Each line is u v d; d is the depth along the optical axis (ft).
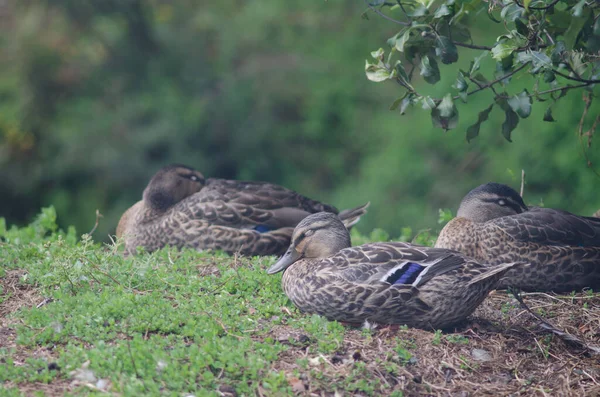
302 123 102.89
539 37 27.55
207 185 45.70
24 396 23.49
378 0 29.43
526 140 76.13
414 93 29.12
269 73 104.01
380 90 102.94
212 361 25.66
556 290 35.60
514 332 30.55
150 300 30.37
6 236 44.52
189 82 103.35
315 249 32.58
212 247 42.78
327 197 99.40
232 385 25.05
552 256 35.27
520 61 26.73
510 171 42.06
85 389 24.32
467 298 29.09
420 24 28.35
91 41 106.93
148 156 96.37
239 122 100.37
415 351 28.09
